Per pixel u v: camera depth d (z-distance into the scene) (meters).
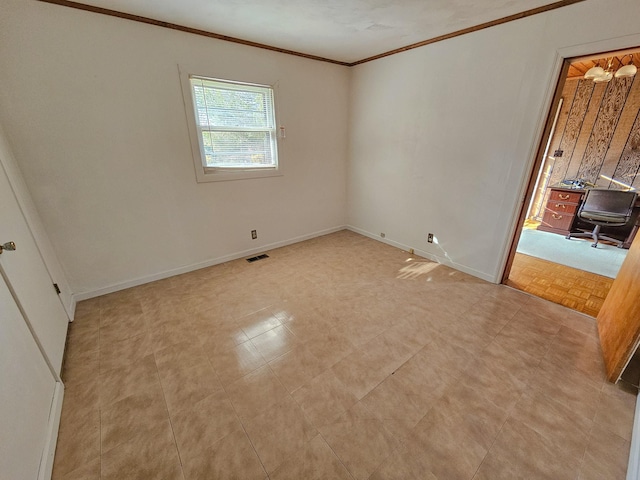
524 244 3.86
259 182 3.30
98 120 2.23
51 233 2.22
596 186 4.19
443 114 2.80
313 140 3.63
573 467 1.18
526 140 2.27
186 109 2.60
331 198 4.14
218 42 2.61
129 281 2.68
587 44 1.86
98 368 1.72
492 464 1.20
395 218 3.64
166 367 1.73
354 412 1.43
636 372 1.59
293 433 1.33
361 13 2.13
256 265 3.18
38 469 1.12
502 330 2.05
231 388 1.58
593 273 2.96
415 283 2.75
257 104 3.06
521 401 1.49
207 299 2.48
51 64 1.98
